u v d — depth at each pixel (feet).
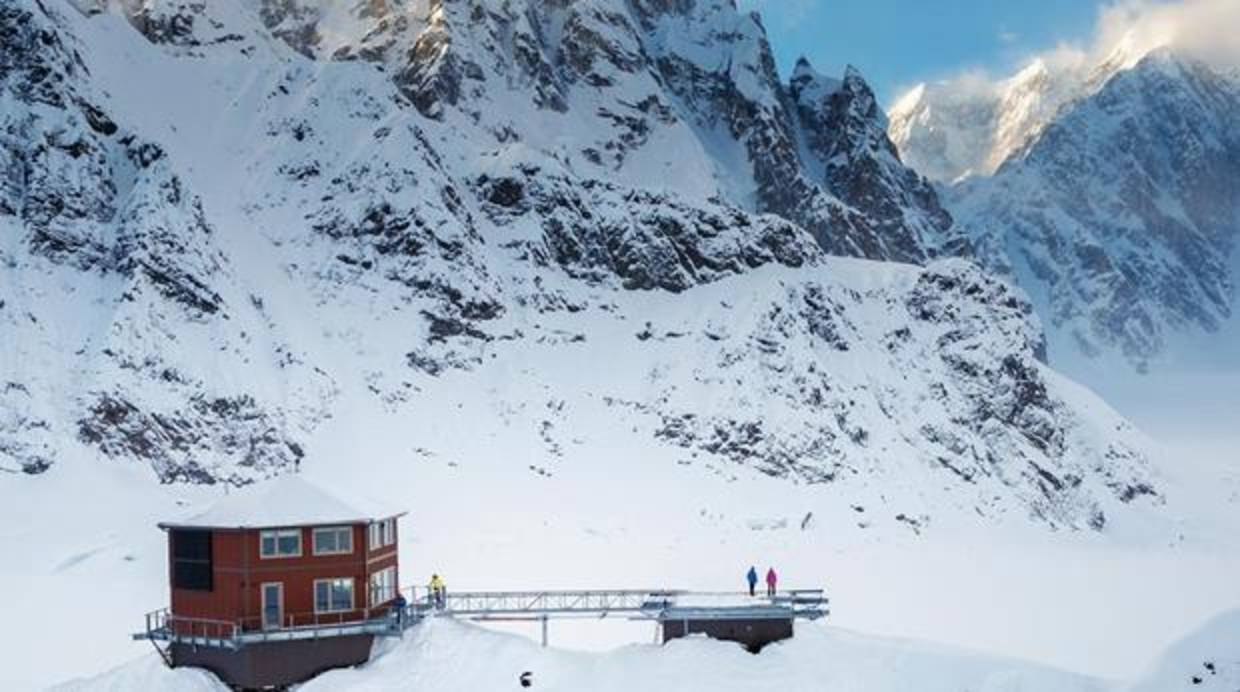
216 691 242.78
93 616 420.77
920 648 253.85
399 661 242.37
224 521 248.11
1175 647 222.07
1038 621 487.20
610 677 236.22
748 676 235.40
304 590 249.34
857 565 620.90
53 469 628.28
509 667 237.04
